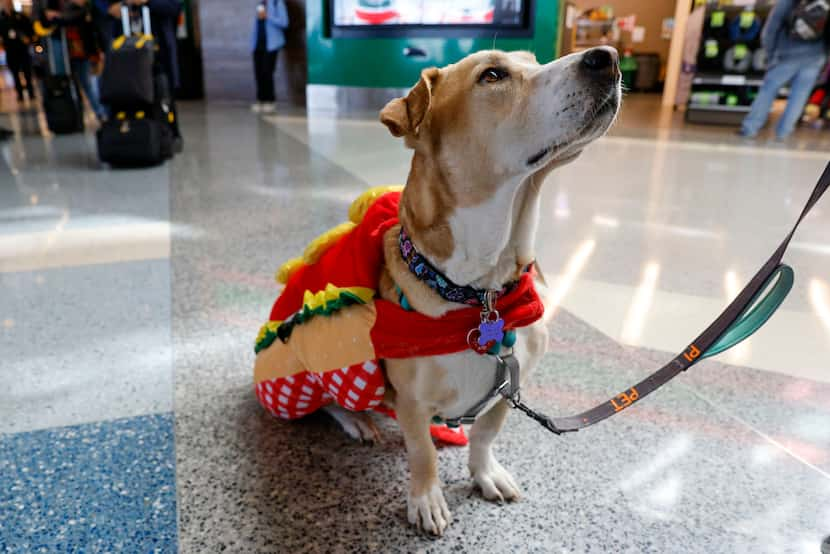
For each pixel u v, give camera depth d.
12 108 9.05
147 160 4.77
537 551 1.23
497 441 1.59
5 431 1.57
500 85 1.06
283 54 9.85
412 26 8.25
